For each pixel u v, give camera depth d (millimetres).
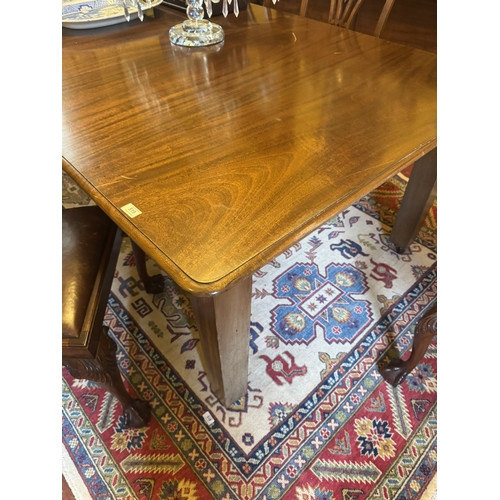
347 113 863
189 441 1081
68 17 1257
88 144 783
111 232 1006
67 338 813
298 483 1004
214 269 558
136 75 1020
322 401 1150
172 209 644
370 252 1567
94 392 1193
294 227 613
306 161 738
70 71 1039
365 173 708
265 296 1420
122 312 1392
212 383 1096
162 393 1182
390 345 1275
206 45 1152
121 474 1030
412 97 908
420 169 1268
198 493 996
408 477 1007
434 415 1113
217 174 709
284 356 1251
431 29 2039
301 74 1010
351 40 1170
